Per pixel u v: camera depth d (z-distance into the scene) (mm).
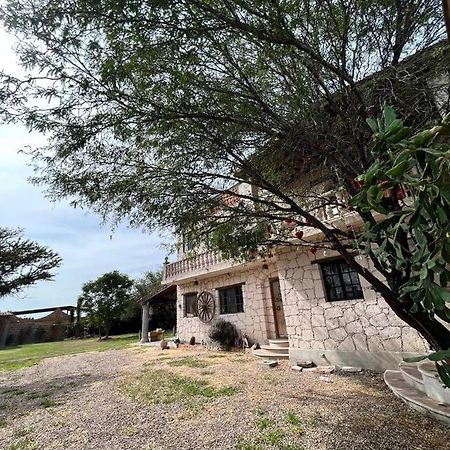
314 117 3383
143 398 6273
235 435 4105
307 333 8516
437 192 1093
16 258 16328
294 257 9141
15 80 2777
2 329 29859
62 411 5828
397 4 3164
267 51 2766
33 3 2348
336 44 3225
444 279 1247
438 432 3812
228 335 12359
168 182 3906
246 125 3484
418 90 3354
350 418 4402
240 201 4484
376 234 1757
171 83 2951
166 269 16328
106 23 2469
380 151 1287
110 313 27594
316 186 4758
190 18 2469
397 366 6707
